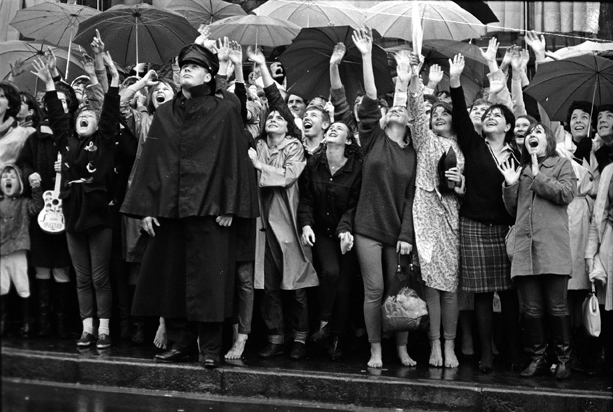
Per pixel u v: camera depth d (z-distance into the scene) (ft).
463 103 22.33
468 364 22.66
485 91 27.14
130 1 33.73
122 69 29.53
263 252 22.90
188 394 21.29
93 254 22.79
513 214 21.95
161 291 21.85
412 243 22.08
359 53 24.95
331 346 22.86
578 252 22.79
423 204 22.22
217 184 21.58
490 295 22.09
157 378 21.39
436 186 22.26
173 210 21.57
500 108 22.54
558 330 21.49
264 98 26.48
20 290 21.76
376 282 21.99
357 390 20.83
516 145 22.91
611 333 22.95
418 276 21.97
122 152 23.61
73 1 32.81
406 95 22.66
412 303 21.02
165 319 22.20
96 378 21.49
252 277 22.71
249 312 22.70
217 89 22.85
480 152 22.31
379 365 22.09
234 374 21.29
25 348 18.70
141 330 23.56
